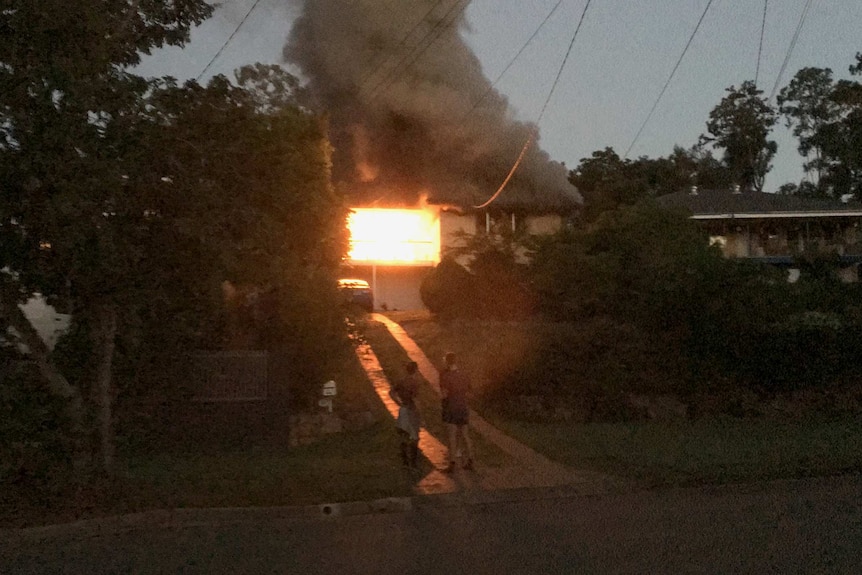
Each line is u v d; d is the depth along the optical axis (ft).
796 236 132.05
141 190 33.17
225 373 50.90
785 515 33.32
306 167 56.13
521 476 41.70
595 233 82.58
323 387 56.54
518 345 63.57
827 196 174.81
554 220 129.08
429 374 68.18
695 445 50.31
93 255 31.78
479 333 72.95
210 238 33.47
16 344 36.35
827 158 177.68
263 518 34.04
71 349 38.83
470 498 37.70
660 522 32.24
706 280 66.85
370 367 70.08
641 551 27.35
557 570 25.07
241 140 35.91
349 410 57.82
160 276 35.40
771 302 68.44
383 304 126.62
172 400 49.96
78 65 30.76
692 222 79.41
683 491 39.55
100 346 36.11
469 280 86.28
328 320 57.57
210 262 35.37
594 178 170.40
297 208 42.68
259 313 57.52
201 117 35.24
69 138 30.04
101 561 27.04
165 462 44.98
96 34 31.86
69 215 29.58
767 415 66.13
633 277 72.28
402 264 127.03
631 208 82.58
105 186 30.68
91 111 31.40
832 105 180.86
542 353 63.00
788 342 68.39
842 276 126.31
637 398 64.80
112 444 38.19
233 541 29.89
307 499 35.86
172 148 33.99
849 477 42.91
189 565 26.37
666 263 67.82
